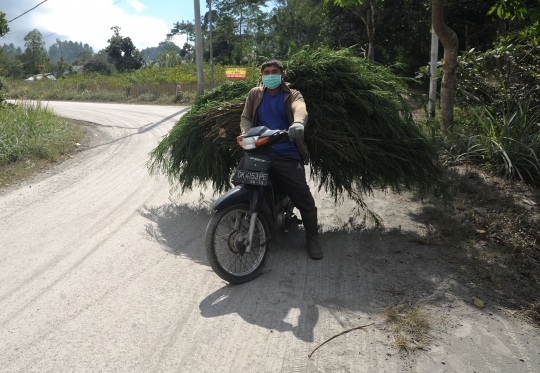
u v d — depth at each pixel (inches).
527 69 297.7
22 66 2701.8
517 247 159.5
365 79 165.6
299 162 147.8
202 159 179.8
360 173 171.0
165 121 593.0
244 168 133.7
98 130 504.7
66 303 123.0
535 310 123.0
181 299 125.6
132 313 117.9
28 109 451.5
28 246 163.0
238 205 134.0
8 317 116.1
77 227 183.2
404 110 170.9
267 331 110.2
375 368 97.2
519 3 252.5
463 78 327.6
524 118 250.1
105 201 220.2
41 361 98.3
